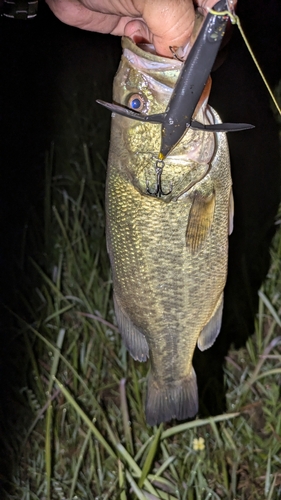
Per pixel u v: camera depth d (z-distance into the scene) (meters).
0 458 1.04
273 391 1.09
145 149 0.71
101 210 1.37
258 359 1.13
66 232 1.33
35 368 1.10
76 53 2.03
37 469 1.03
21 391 1.10
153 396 0.82
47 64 1.98
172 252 0.74
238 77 1.83
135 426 1.08
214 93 1.78
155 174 0.71
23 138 1.66
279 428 1.05
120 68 0.71
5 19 2.06
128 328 0.79
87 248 1.26
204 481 0.99
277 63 1.89
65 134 1.67
